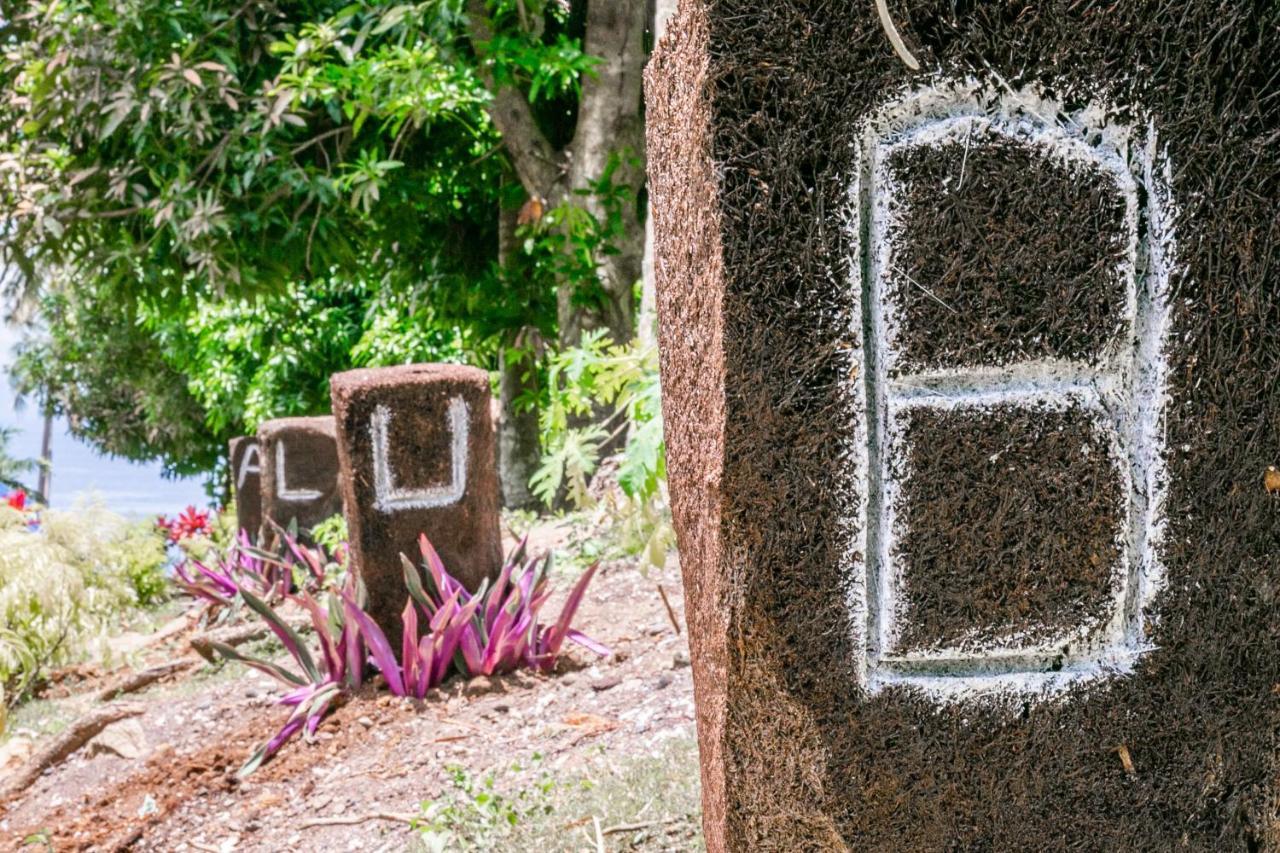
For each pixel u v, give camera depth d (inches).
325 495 360.5
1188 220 75.4
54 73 358.3
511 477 483.2
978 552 77.1
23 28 383.9
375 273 514.0
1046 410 76.4
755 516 76.3
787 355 75.0
